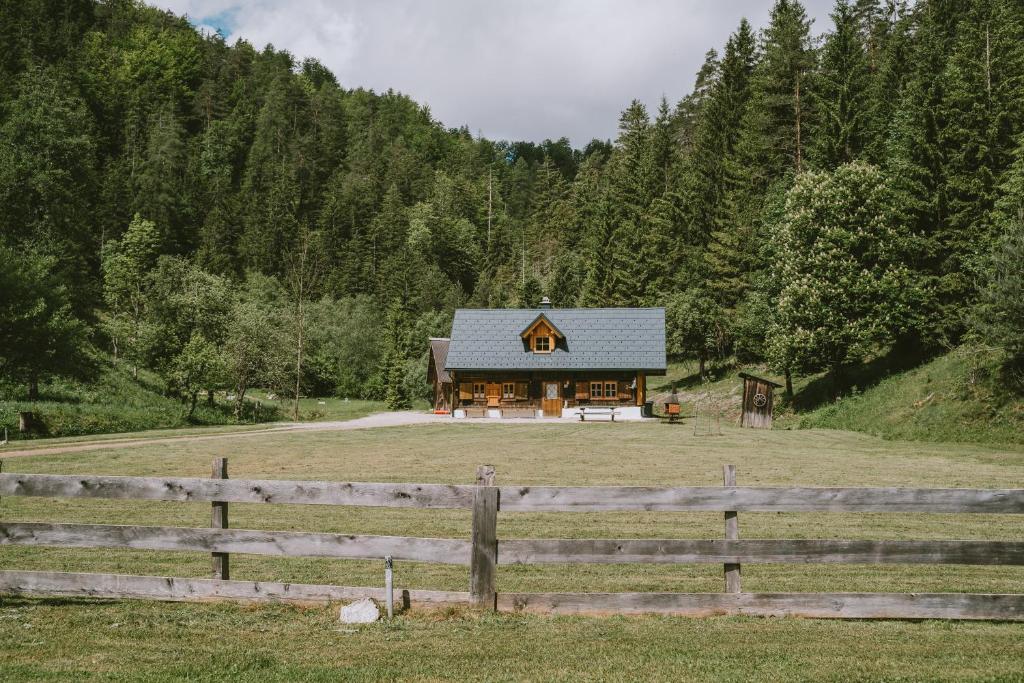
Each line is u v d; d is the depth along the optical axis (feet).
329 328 295.89
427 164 549.95
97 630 21.99
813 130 200.54
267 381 197.57
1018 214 112.57
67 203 185.88
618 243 255.70
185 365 160.04
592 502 23.63
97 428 120.47
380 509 45.27
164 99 505.66
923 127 135.74
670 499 23.68
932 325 130.62
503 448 88.58
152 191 386.73
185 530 24.57
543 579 29.40
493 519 23.57
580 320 175.94
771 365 156.35
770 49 217.36
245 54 629.10
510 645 20.77
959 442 96.78
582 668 19.19
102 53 484.74
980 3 157.58
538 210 407.03
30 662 19.47
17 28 378.12
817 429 124.47
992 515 44.24
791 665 19.40
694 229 237.45
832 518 42.52
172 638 21.36
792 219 148.25
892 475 59.88
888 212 137.80
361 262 382.83
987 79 136.36
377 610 23.24
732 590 23.63
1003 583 28.94
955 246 128.36
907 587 28.27
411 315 321.32
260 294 315.58
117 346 190.49
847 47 181.27
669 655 20.10
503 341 173.58
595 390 169.27
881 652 20.34
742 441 98.99
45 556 32.71
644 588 27.96
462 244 414.82
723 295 203.10
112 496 24.73
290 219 404.16
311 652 20.31
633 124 321.32
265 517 41.78
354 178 486.79
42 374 133.90
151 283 224.94
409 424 140.56
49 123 182.50
